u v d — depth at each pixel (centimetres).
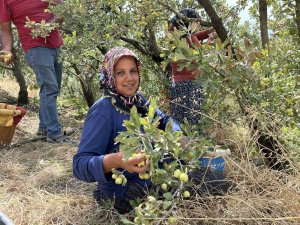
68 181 357
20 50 789
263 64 271
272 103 284
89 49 441
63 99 879
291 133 293
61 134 505
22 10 489
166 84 520
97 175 244
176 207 232
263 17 357
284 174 250
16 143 493
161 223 226
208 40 276
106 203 273
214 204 251
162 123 286
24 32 493
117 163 235
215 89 252
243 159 259
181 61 247
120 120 262
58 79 533
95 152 257
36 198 322
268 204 238
